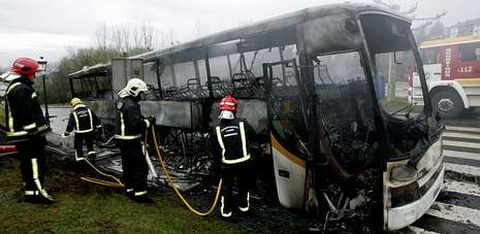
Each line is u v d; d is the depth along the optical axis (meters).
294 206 4.33
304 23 4.23
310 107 3.99
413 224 4.25
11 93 4.21
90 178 5.96
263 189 5.23
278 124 4.34
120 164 7.14
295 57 4.82
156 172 6.45
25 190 4.59
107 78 10.38
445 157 7.14
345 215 3.99
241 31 5.22
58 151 8.17
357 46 3.81
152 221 4.17
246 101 5.33
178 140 7.37
